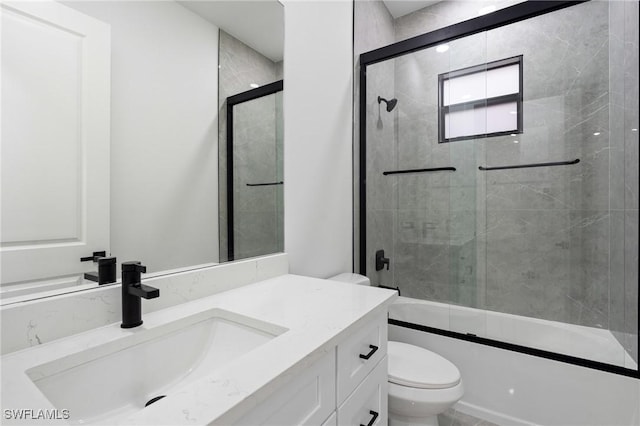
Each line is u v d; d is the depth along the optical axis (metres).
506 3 2.30
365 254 2.24
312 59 1.71
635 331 1.50
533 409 1.58
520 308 2.17
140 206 0.93
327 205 1.85
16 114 0.69
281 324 0.80
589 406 1.46
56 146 0.75
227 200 1.20
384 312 1.05
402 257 2.38
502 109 2.20
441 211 2.24
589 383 1.46
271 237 1.42
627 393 1.40
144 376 0.77
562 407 1.52
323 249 1.81
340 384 0.80
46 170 0.74
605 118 1.91
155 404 0.48
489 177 2.25
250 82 1.30
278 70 1.46
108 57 0.85
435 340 1.87
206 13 1.11
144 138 0.93
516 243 2.18
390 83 2.37
